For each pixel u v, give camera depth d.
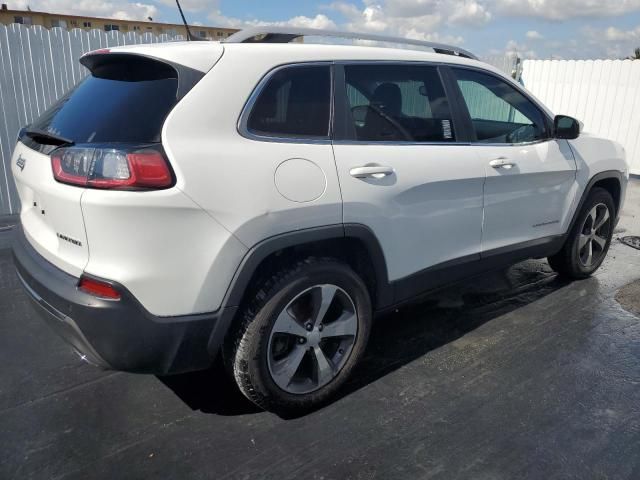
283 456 2.42
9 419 2.65
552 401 2.85
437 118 3.16
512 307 4.04
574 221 4.24
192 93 2.25
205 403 2.81
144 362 2.27
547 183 3.80
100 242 2.11
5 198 6.50
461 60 3.40
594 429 2.63
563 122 3.77
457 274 3.36
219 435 2.56
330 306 2.81
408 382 3.03
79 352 2.35
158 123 2.18
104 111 2.34
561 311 3.98
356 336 2.82
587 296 4.27
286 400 2.62
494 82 3.57
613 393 2.93
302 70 2.60
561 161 3.87
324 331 2.68
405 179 2.84
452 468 2.35
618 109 9.98
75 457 2.40
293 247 2.57
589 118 10.42
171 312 2.22
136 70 2.46
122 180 2.05
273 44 2.58
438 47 3.41
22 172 2.58
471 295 4.27
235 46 2.47
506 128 3.62
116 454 2.42
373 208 2.70
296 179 2.42
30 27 6.28
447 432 2.59
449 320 3.82
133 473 2.31
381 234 2.78
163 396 2.87
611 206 4.53
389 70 2.96
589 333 3.63
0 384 2.96
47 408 2.75
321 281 2.58
